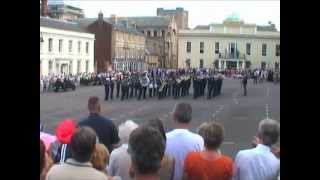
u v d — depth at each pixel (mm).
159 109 29094
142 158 2650
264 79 76812
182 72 45750
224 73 91625
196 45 128500
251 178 4523
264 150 4590
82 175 3561
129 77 39594
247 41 126812
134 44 107875
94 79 63719
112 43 90188
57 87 50125
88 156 3629
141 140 2680
